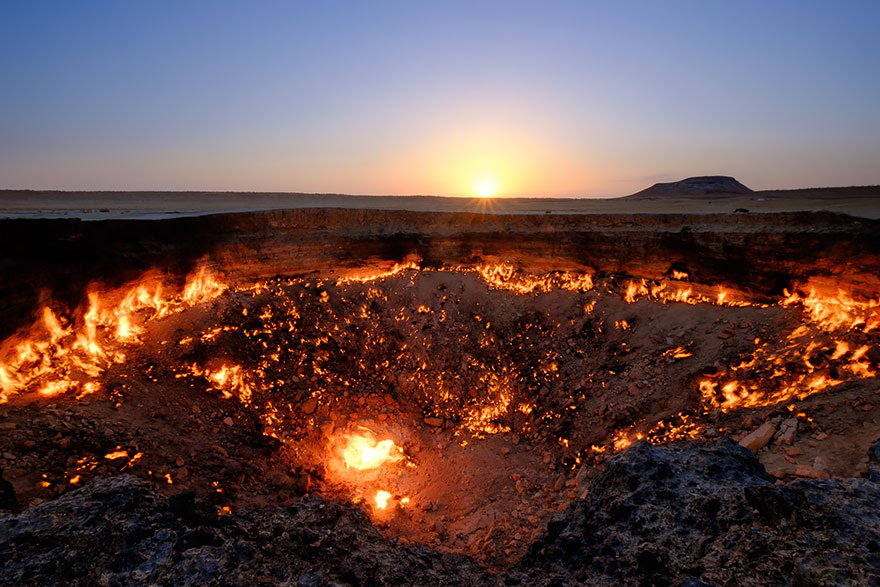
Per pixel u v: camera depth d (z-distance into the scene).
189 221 15.57
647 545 5.39
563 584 5.52
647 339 14.94
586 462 11.26
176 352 12.75
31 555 4.92
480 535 9.39
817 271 14.10
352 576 5.76
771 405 9.73
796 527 5.04
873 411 8.12
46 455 7.81
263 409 12.52
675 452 7.02
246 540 5.83
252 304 15.73
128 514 5.68
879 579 4.29
